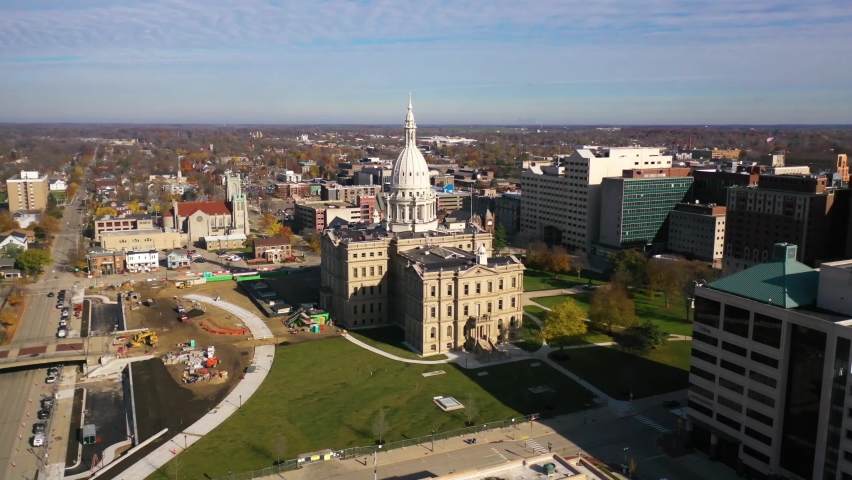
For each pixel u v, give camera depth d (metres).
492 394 148.62
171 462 119.00
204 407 143.12
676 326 197.62
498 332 184.00
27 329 197.50
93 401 150.88
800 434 107.25
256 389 152.62
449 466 117.44
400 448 124.44
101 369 168.38
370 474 114.88
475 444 125.94
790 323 106.88
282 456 120.88
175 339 189.25
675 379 156.62
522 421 135.38
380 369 164.75
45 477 116.25
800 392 106.75
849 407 98.56
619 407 142.00
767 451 112.19
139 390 153.12
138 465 118.56
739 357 116.31
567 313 170.75
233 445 125.56
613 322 184.25
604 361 168.62
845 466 100.00
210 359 168.12
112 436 133.12
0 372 167.25
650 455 122.44
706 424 123.38
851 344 97.38
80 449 127.50
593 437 128.88
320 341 187.38
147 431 132.62
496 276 180.88
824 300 110.56
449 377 158.88
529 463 98.75
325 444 125.69
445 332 177.38
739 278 121.31
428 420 135.62
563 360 169.50
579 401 144.88
